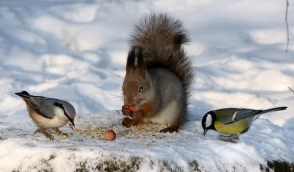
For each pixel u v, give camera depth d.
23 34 16.94
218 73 15.07
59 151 8.79
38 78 14.77
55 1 19.12
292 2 18.78
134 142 9.41
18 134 9.70
